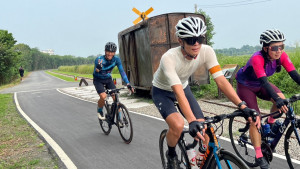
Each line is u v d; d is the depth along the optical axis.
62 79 30.92
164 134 3.24
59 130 6.10
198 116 2.80
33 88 19.88
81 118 7.34
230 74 8.41
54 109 9.27
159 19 8.67
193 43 2.27
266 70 3.18
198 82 9.38
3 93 17.02
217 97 8.80
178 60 2.53
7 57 32.09
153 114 7.20
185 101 2.30
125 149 4.49
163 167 3.34
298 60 10.14
